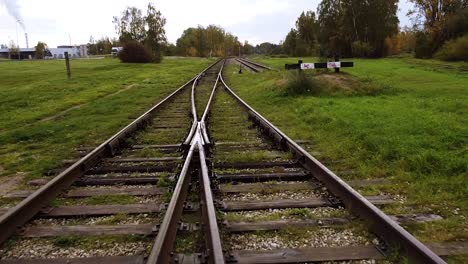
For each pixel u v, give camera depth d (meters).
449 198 5.07
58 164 7.27
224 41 156.75
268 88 17.64
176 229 4.11
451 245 3.86
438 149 7.33
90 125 11.25
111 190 5.58
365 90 15.95
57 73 35.53
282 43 120.06
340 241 4.01
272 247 3.91
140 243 4.05
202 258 3.57
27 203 4.54
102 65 49.34
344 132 8.95
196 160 6.38
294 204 4.94
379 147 7.36
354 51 63.81
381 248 3.79
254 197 5.29
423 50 53.25
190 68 44.28
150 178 5.99
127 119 12.04
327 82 16.23
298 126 10.11
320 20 72.31
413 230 4.25
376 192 5.42
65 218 4.72
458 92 16.33
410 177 5.89
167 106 14.44
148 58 57.31
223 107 13.84
